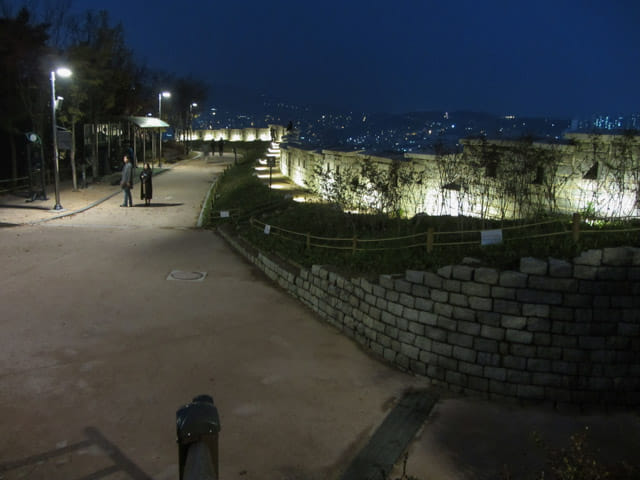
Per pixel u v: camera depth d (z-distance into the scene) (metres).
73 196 28.19
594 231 9.59
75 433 7.56
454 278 9.41
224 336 11.19
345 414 8.62
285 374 9.74
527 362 9.07
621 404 9.05
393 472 7.28
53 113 23.36
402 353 10.21
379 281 10.66
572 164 16.59
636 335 8.89
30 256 16.11
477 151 18.67
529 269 8.88
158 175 40.66
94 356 9.92
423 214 17.34
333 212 18.56
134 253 17.25
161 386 9.02
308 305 13.09
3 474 6.62
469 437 8.16
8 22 26.03
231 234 19.84
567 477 6.25
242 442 7.66
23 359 9.60
